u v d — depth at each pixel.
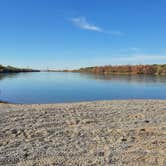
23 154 5.28
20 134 6.80
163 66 77.94
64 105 12.24
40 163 4.81
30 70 168.62
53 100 17.83
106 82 38.97
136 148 5.69
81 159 5.02
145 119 8.87
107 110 10.62
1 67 102.75
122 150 5.55
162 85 32.03
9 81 42.56
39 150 5.55
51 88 27.80
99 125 7.91
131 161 4.91
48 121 8.35
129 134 6.82
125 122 8.37
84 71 137.25
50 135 6.73
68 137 6.57
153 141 6.18
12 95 20.83
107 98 19.17
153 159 4.99
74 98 19.08
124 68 90.00
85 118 8.93
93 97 19.75
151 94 22.00
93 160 4.96
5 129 7.23
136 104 12.59
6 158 5.04
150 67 79.25
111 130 7.23
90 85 32.50
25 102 16.56
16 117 8.88
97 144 6.00
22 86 30.80
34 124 7.89
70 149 5.63
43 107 11.37
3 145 5.88
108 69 97.19
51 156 5.19
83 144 6.00
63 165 4.72
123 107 11.48
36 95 20.91
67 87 29.31
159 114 9.83
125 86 30.62
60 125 7.85
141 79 47.66
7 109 10.60
